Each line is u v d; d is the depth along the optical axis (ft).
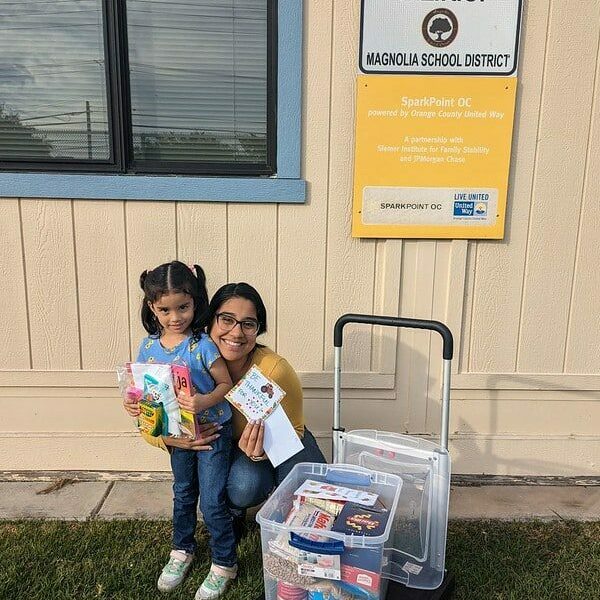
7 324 9.61
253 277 9.53
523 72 8.96
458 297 9.61
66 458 10.05
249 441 7.29
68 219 9.31
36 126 9.23
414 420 10.05
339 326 7.77
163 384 7.11
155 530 8.57
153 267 9.47
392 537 7.22
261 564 7.89
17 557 7.93
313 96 8.98
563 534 8.66
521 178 9.29
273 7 8.91
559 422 10.11
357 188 9.17
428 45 8.78
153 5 8.99
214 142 9.39
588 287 9.64
